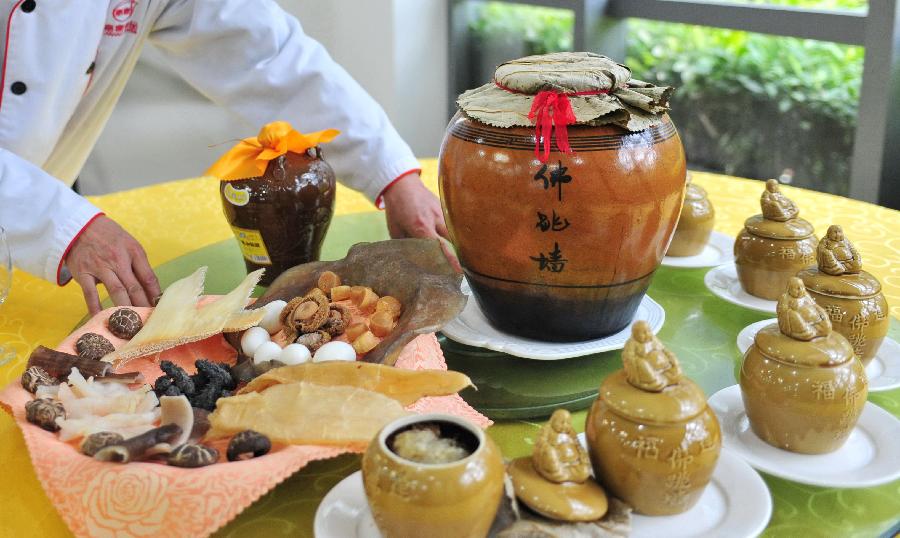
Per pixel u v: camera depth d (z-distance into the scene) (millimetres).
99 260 1021
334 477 749
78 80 1271
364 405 725
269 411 732
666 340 968
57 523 699
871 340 830
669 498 642
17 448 797
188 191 1501
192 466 673
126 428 737
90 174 2789
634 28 2623
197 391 808
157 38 1378
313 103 1309
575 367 916
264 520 695
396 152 1278
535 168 843
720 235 1230
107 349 876
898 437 738
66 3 1221
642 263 893
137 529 639
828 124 2240
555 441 633
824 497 707
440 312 867
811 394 702
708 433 639
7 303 1093
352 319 930
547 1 2639
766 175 2434
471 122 894
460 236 916
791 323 726
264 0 1354
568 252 865
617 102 851
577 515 611
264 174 1057
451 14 2885
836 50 2154
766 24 2193
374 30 2852
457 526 584
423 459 596
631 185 844
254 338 891
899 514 686
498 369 913
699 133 2559
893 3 1899
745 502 664
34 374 799
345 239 1261
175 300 940
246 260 1118
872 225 1276
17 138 1235
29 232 1031
